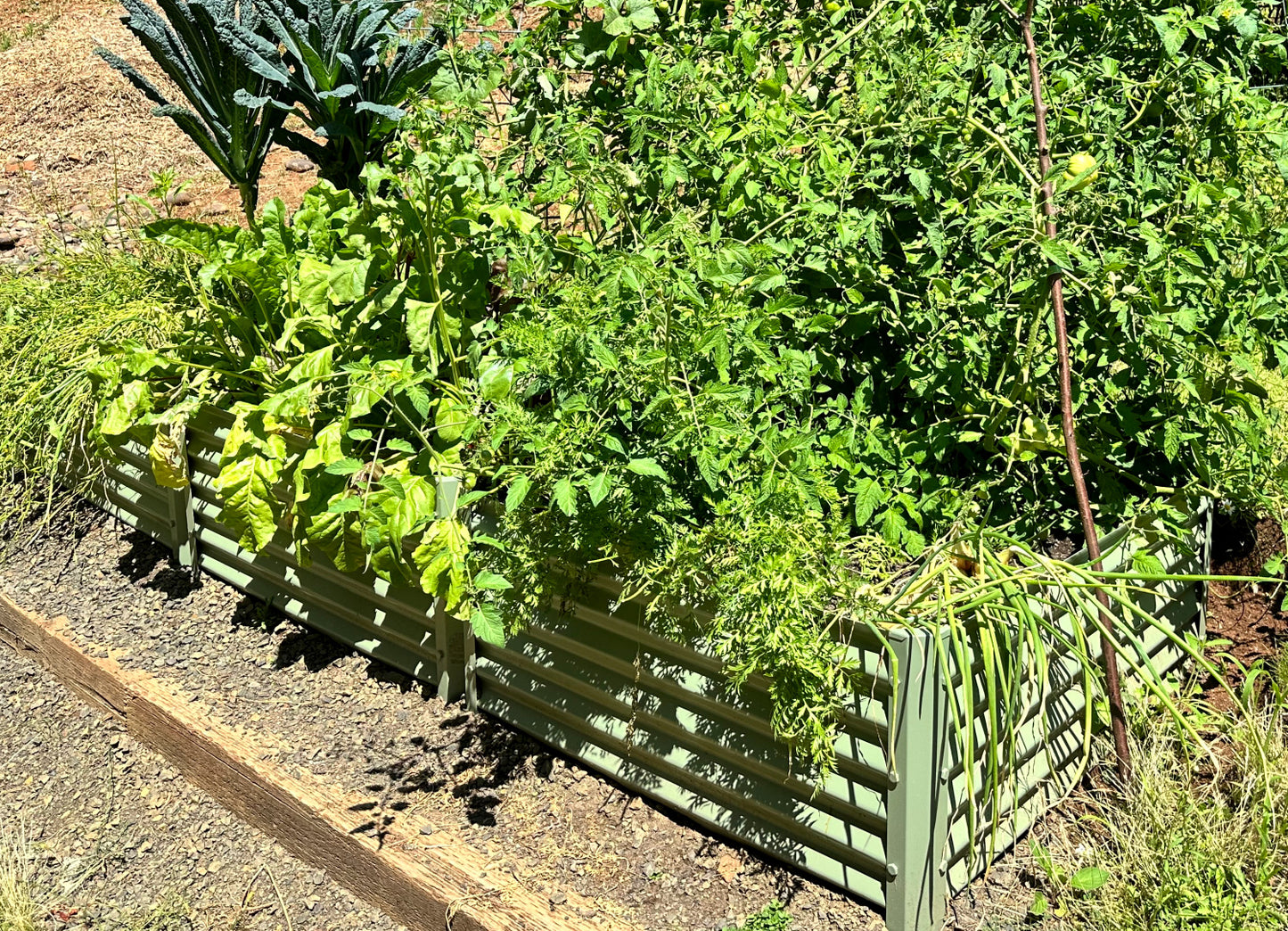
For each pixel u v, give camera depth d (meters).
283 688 4.19
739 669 2.96
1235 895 2.87
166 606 4.74
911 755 2.88
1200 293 3.48
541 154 4.11
